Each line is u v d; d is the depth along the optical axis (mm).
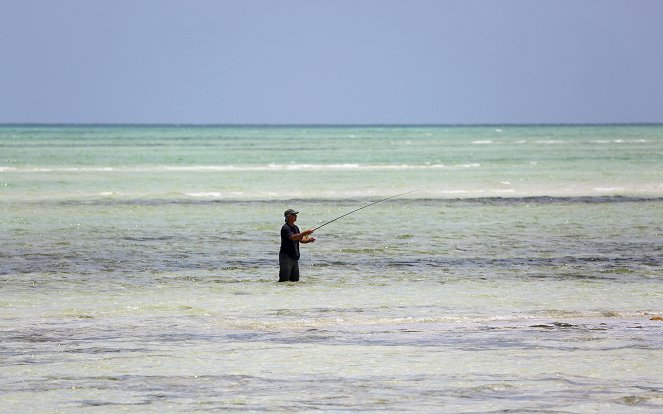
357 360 38156
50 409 31391
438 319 47375
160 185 143750
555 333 43750
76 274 62844
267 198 124562
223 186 142625
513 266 66938
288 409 31359
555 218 99375
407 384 34469
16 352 39625
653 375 35844
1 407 31531
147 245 77750
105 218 98375
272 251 74750
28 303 52000
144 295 54812
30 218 97688
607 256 72062
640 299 53719
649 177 164250
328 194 131250
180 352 39625
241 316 48094
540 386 34219
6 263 67375
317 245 77375
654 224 94000
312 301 52688
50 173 170000
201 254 72812
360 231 87250
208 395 33062
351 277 61812
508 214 103250
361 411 31109
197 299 53406
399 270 64938
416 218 98875
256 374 35969
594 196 127938
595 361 38031
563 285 58719
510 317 48031
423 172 179125
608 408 31438
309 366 37125
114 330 44438
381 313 49031
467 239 81750
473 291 56344
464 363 37656
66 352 39625
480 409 31297
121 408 31531
